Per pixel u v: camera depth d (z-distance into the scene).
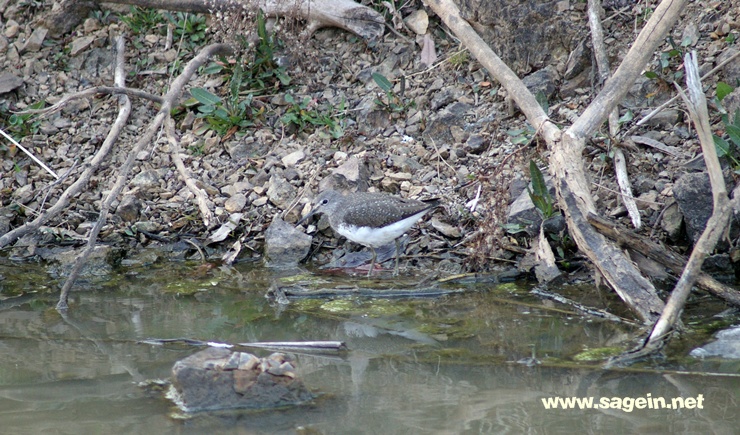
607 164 12.12
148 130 12.12
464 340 9.29
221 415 7.54
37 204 13.03
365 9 14.59
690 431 7.08
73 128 14.24
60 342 9.37
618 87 10.27
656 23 10.21
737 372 8.20
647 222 11.24
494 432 7.05
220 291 11.13
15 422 7.35
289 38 14.14
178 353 9.02
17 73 14.97
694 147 12.01
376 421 7.35
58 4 15.34
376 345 9.22
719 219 8.49
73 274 10.66
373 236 11.14
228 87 14.36
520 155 11.12
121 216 12.83
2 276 11.77
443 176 12.79
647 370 8.29
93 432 7.17
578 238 9.84
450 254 11.84
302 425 7.31
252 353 8.93
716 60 12.80
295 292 10.88
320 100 14.23
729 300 9.04
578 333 9.36
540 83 13.20
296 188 12.87
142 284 11.46
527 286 10.96
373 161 13.10
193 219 12.75
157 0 14.58
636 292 9.35
